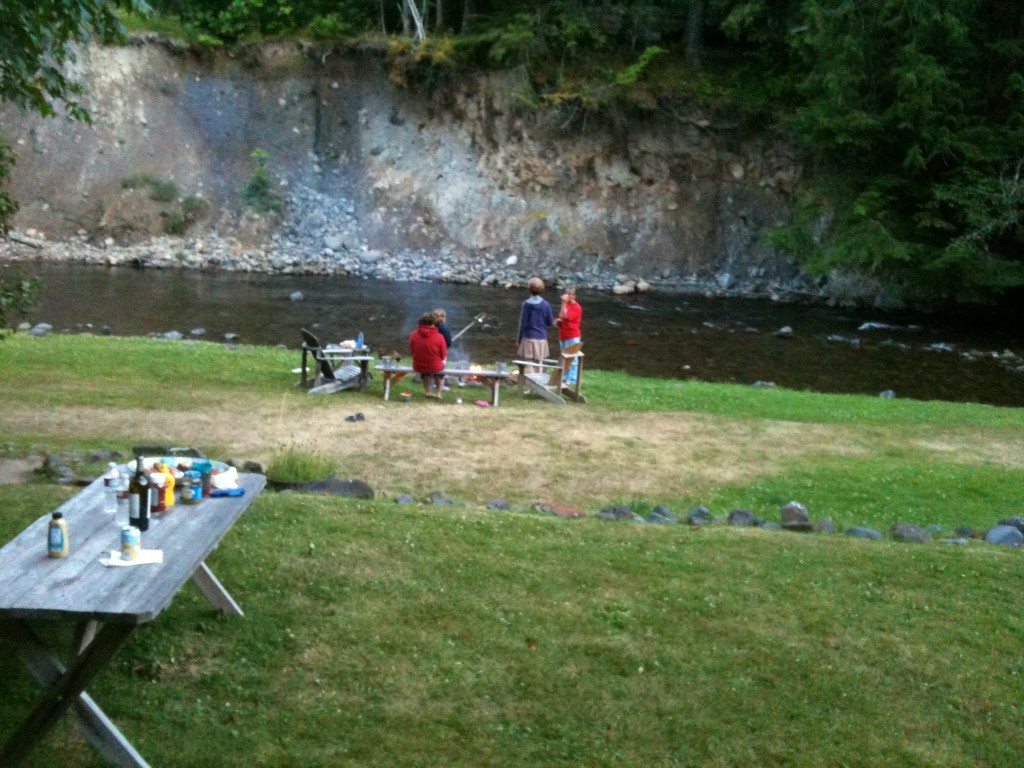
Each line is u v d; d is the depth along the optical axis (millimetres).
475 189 43000
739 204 42594
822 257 37500
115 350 18844
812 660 6789
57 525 5320
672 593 7562
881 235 36188
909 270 37250
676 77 42875
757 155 42312
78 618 4660
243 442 12352
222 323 27109
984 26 37844
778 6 42750
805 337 30328
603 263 42000
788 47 42469
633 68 40469
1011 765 5945
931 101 35688
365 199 42719
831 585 7898
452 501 10180
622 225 42531
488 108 42906
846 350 28609
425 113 43594
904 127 36500
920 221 37344
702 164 42594
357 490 9938
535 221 42375
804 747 5938
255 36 43688
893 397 22250
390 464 11812
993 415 17891
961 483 12484
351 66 43688
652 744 5871
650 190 42812
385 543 8086
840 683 6562
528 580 7625
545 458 12578
